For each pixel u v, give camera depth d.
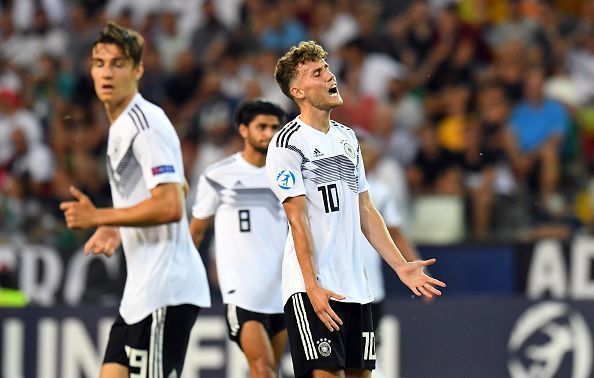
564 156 39.56
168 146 19.17
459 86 42.28
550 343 30.91
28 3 47.16
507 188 37.00
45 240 33.91
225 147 39.34
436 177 38.16
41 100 43.00
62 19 47.72
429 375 30.83
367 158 27.34
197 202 23.48
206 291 20.09
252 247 22.78
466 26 43.59
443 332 30.97
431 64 43.03
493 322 30.97
